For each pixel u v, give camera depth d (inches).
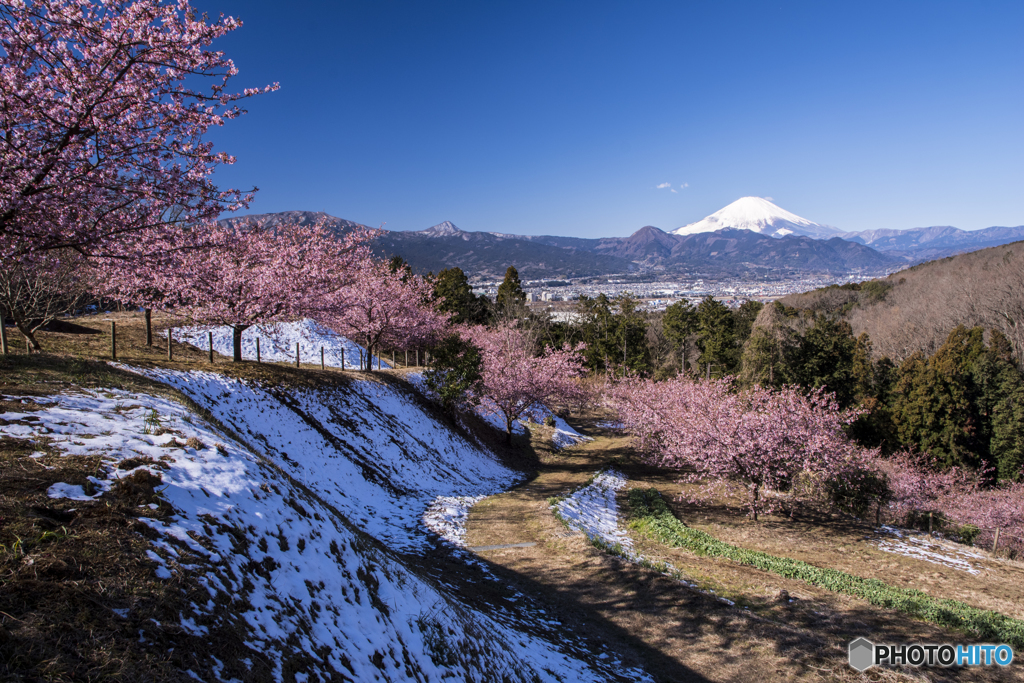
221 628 145.3
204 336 976.9
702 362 2434.8
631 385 1541.6
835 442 778.2
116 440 241.8
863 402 1444.4
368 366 1102.4
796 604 458.9
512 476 981.2
